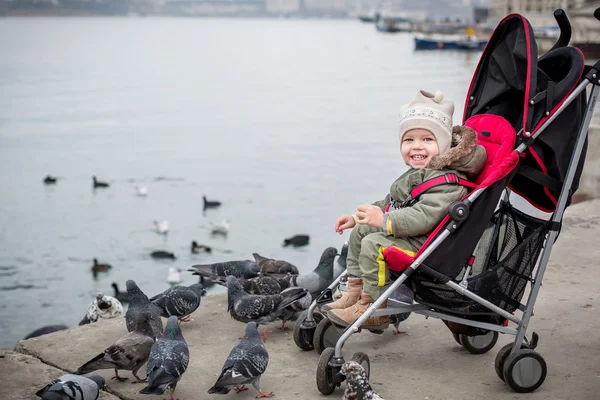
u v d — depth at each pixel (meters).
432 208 4.33
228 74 133.38
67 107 87.50
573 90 4.50
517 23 4.73
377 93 93.12
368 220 4.39
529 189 4.78
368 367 4.55
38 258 30.78
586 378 4.72
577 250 7.39
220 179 46.75
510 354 4.52
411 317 5.95
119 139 65.06
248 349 4.51
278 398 4.54
